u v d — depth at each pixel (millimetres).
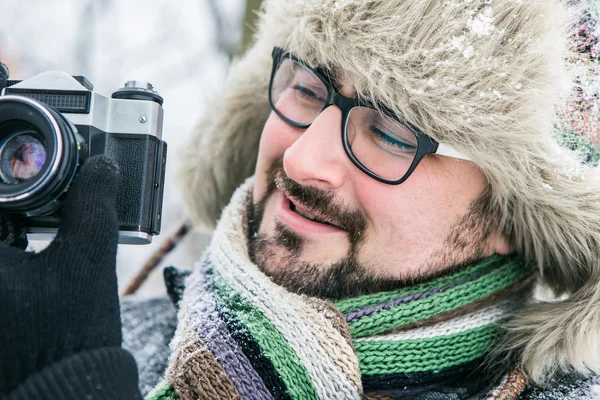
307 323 1060
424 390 1118
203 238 2572
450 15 1001
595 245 1110
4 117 849
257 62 1414
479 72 1000
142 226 971
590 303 1103
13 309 793
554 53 1010
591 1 1043
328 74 1117
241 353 1043
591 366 1106
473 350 1152
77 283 827
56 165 821
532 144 1038
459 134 1036
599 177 1079
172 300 1415
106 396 797
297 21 1161
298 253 1164
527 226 1163
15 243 896
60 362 785
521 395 1125
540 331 1124
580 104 1051
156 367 1353
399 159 1099
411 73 1020
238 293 1130
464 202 1130
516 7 995
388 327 1115
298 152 1104
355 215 1134
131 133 973
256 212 1257
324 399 1013
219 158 1495
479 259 1194
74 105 935
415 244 1130
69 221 842
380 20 1038
